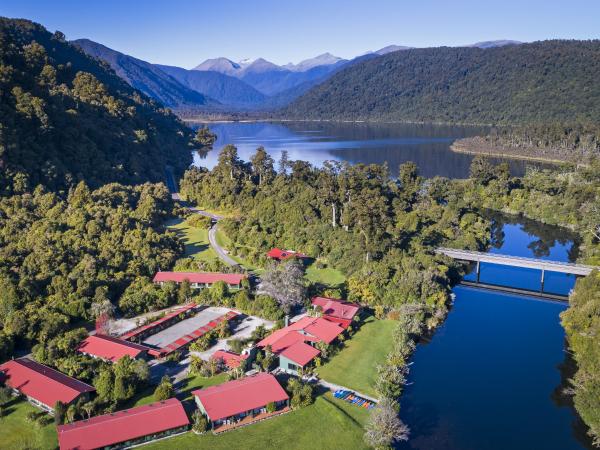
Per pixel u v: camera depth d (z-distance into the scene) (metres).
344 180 147.62
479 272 129.62
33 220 127.00
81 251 113.88
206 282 109.44
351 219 133.00
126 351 80.00
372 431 62.84
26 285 95.00
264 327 93.12
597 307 84.88
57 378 72.00
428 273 106.44
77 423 62.22
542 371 83.06
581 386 72.06
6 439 62.16
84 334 85.75
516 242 157.12
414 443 65.44
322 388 74.62
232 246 135.75
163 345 85.62
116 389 68.75
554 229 170.38
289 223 145.50
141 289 105.94
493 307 110.06
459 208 160.50
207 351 84.56
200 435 62.91
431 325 98.56
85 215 132.00
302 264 123.81
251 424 65.38
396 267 113.44
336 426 65.62
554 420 70.38
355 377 77.94
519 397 75.75
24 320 84.69
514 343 92.88
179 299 104.75
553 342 93.31
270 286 101.25
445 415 71.19
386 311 101.00
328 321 91.81
